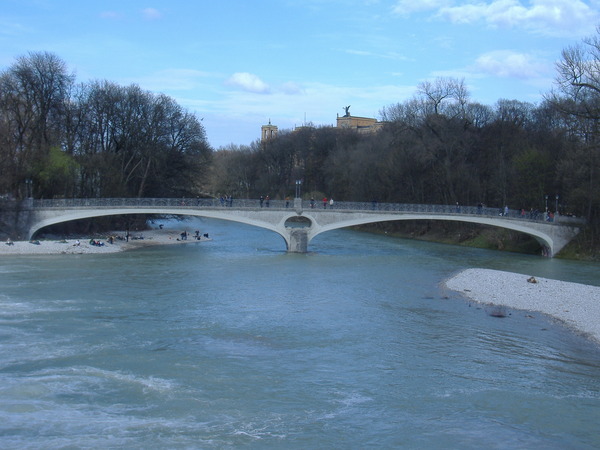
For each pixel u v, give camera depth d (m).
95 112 87.19
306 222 132.25
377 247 87.25
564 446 20.77
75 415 22.28
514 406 24.12
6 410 22.52
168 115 95.06
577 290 47.91
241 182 169.62
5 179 67.12
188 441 20.44
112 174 84.25
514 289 48.91
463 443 20.88
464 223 100.31
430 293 47.72
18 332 32.97
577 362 30.03
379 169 114.00
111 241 75.75
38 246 65.69
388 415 23.08
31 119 74.19
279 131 184.12
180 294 45.00
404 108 111.62
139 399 23.97
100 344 31.16
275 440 20.73
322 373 27.69
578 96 69.44
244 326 35.84
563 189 83.56
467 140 97.88
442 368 28.73
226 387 25.58
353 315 39.38
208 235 96.81
